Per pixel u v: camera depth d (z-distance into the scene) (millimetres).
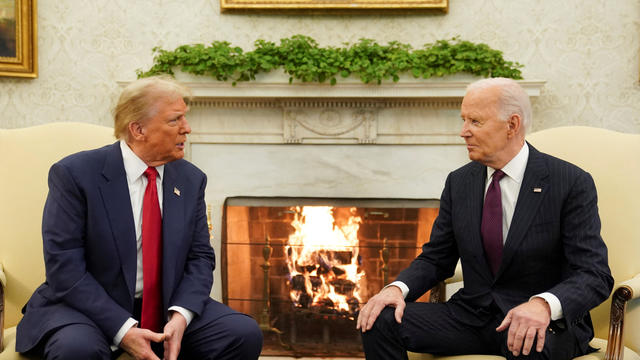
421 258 2023
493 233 1838
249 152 3377
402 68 3074
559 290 1641
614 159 2127
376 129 3287
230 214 3361
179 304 1789
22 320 1744
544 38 3348
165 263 1810
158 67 3184
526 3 3350
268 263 3287
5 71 3342
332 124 3297
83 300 1673
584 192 1770
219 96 3188
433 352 1837
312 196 3373
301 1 3393
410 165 3324
